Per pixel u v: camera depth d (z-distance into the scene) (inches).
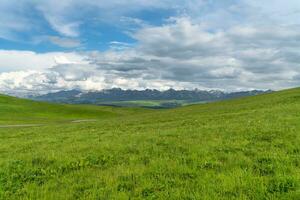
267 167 506.3
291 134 765.9
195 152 645.9
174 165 555.5
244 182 442.6
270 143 685.3
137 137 954.7
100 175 535.2
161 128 1285.7
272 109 1582.2
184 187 448.5
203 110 2492.6
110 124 1889.8
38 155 739.4
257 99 3107.8
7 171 596.1
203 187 438.9
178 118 1841.8
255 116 1316.4
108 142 885.8
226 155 598.2
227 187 431.2
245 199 388.8
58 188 488.7
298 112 1278.3
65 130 1722.4
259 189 414.3
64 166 616.7
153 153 676.7
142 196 429.4
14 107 5910.4
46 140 1143.0
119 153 703.1
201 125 1208.8
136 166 574.2
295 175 452.4
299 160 533.3
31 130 1930.4
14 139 1387.8
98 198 429.4
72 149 804.0
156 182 476.7
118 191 450.6
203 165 546.6
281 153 585.9
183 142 776.9
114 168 576.7
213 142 737.6
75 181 519.2
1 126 2992.1
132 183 479.5
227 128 972.6
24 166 634.2
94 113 6441.9
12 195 468.1
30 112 5738.2
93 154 698.8
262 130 850.8
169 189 444.1
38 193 465.4
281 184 424.8
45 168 616.4
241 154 603.5
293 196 386.3
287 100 2129.7
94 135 1204.5
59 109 6387.8
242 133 840.9
